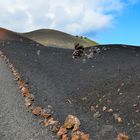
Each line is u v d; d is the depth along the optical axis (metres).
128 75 25.08
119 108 18.33
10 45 56.72
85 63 39.22
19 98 18.53
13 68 30.47
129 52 48.47
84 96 22.78
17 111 15.70
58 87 25.56
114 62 37.41
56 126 13.63
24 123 13.92
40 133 12.81
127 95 19.94
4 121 13.85
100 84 25.00
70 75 31.45
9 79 24.39
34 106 17.41
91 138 12.84
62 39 113.38
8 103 17.03
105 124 15.69
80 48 45.72
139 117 16.34
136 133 14.30
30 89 22.12
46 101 19.45
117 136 13.28
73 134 12.57
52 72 32.66
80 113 17.92
